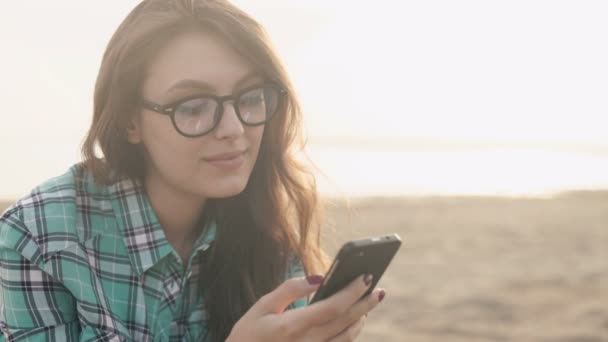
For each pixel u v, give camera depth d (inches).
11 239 57.9
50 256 57.4
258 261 70.1
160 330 61.6
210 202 68.4
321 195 76.6
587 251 337.1
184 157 60.4
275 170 71.1
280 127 68.9
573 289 260.1
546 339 197.0
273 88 62.6
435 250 336.5
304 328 53.6
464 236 375.6
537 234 385.7
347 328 57.7
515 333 204.4
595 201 573.9
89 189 62.9
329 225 87.6
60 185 61.7
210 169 60.6
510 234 385.4
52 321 58.4
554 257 322.0
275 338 54.1
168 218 66.2
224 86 59.2
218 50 59.1
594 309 230.5
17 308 58.1
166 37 58.6
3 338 60.7
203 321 66.1
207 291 66.6
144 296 61.5
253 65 60.5
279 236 71.4
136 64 59.2
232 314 67.0
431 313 226.1
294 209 74.7
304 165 74.5
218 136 59.2
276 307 55.9
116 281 60.4
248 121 60.5
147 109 60.2
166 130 60.1
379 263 55.1
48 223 58.6
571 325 211.8
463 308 233.3
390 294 251.9
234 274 68.1
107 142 62.3
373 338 198.7
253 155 62.9
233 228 69.3
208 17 59.1
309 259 75.1
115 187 63.0
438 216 450.6
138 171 64.1
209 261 67.1
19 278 57.8
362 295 56.4
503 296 249.1
